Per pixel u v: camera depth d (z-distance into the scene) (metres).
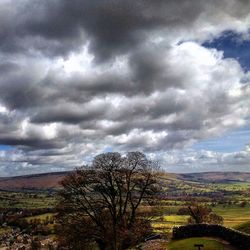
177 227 50.59
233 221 158.12
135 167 55.38
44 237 158.62
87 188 54.34
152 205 56.78
